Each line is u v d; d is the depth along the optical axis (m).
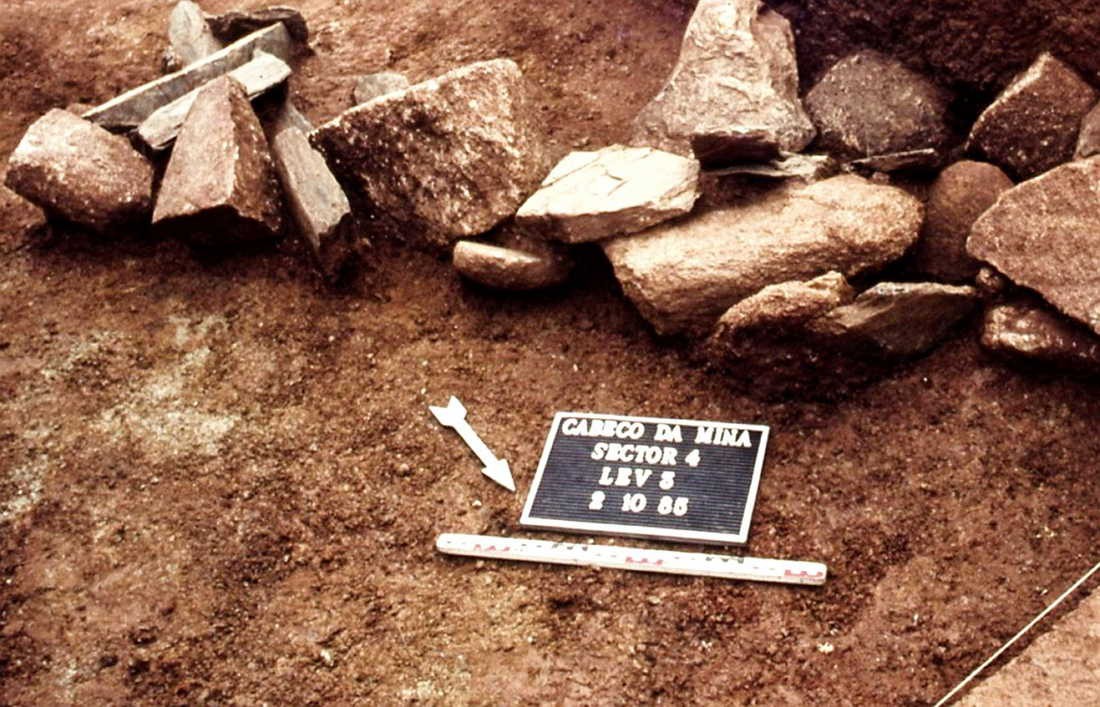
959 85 1.56
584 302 1.57
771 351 1.46
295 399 1.56
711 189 1.54
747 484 1.43
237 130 1.64
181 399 1.57
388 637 1.40
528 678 1.36
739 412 1.48
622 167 1.56
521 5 1.80
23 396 1.59
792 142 1.56
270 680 1.39
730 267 1.48
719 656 1.35
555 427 1.49
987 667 1.31
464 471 1.49
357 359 1.58
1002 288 1.44
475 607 1.41
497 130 1.60
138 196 1.67
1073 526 1.36
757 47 1.60
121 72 1.87
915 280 1.49
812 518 1.41
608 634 1.38
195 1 1.95
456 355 1.56
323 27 1.86
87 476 1.53
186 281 1.65
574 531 1.44
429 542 1.45
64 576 1.47
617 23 1.75
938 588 1.35
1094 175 1.41
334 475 1.50
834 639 1.35
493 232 1.60
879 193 1.49
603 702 1.34
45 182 1.67
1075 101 1.48
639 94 1.69
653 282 1.49
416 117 1.60
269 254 1.65
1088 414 1.41
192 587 1.45
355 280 1.62
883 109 1.56
